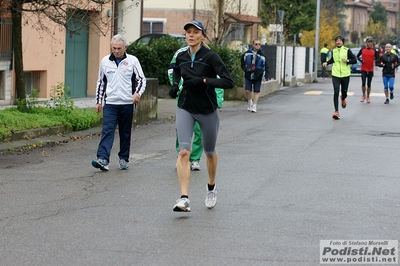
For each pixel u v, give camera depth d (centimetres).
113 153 1447
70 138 1619
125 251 725
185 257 704
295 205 948
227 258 701
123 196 1006
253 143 1570
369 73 2756
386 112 2366
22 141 1512
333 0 8612
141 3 3312
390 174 1193
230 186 1080
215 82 873
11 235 789
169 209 923
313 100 2927
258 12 6038
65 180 1134
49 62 2306
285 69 3938
